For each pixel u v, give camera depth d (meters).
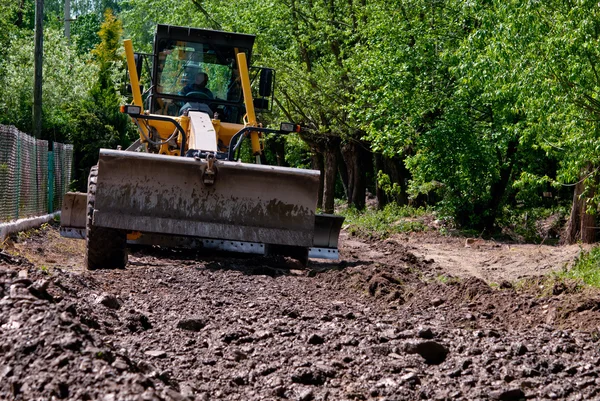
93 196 11.07
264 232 11.09
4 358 4.76
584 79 13.47
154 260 12.15
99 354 4.84
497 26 14.17
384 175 27.89
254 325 7.24
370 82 25.61
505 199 28.38
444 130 23.52
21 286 5.99
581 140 14.42
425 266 15.05
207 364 5.88
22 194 16.75
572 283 10.57
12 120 30.06
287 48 33.41
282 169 11.04
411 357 6.31
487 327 7.93
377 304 9.18
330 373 5.82
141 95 13.28
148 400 4.19
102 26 52.88
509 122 22.84
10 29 37.28
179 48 13.66
